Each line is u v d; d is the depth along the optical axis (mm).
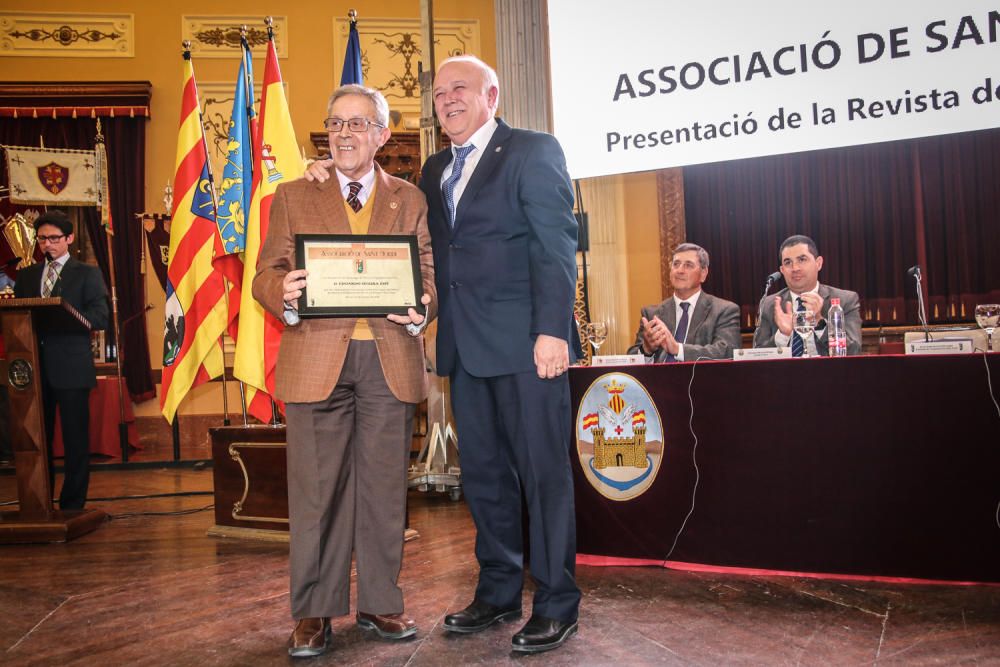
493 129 2254
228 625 2312
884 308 8031
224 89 8367
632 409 2797
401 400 2145
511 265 2160
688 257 3596
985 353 2365
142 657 2059
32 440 3734
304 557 2068
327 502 2104
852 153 8102
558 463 2125
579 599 2121
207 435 8031
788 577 2578
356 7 8570
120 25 8297
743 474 2639
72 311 3822
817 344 3078
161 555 3287
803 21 3029
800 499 2568
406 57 8594
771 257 8289
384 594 2160
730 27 3117
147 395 7945
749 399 2627
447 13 8695
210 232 3941
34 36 8203
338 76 8508
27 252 5059
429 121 4836
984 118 2844
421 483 4699
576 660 1937
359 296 2055
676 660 1915
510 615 2271
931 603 2270
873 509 2488
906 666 1842
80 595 2689
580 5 3297
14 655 2094
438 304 2240
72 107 7953
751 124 3105
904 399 2449
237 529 3615
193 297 3920
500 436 2254
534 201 2098
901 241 8000
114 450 7375
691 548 2719
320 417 2113
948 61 2869
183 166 3977
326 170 2209
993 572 2379
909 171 8000
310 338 2096
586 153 3303
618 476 2816
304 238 2051
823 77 3014
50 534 3600
